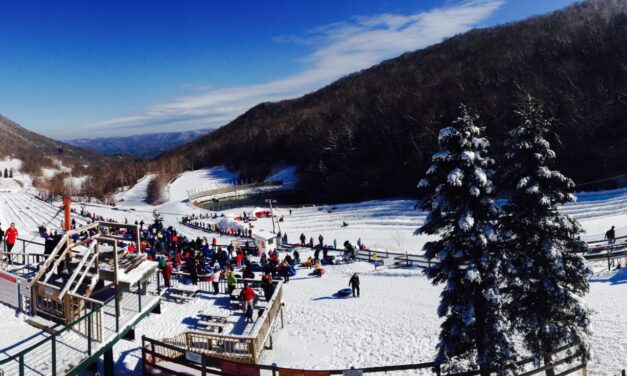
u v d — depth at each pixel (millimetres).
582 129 74625
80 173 174625
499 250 13914
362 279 29422
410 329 19984
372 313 22391
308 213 65375
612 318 17812
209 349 16438
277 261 31266
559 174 14438
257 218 62156
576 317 14305
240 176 140500
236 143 175875
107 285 15062
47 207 70312
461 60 153125
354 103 156250
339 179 106750
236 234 47719
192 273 24219
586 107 76875
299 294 26484
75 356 11344
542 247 14328
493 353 13406
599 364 14977
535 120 14594
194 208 74688
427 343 18453
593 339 16547
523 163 14781
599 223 40531
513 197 15039
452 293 14094
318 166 118312
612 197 50094
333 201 97688
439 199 13695
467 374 12320
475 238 13250
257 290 23391
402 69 183125
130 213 71938
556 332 14438
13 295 14023
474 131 13383
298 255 34469
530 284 14750
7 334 12516
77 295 12523
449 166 13758
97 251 13172
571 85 84500
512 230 14805
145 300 14461
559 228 14570
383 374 16391
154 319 20344
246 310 19922
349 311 22891
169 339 16766
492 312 13719
